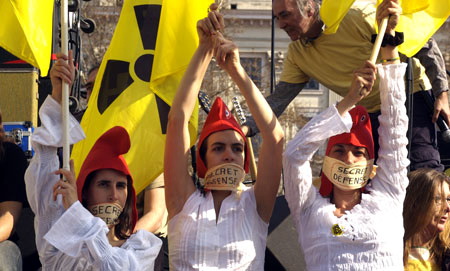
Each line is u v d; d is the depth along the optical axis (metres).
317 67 6.21
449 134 6.32
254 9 35.06
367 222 4.89
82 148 5.79
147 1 6.00
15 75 6.95
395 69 5.11
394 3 5.06
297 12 5.99
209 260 4.68
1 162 5.24
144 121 5.71
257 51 35.22
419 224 5.47
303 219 4.99
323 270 4.83
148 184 5.58
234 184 4.80
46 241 4.46
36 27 4.84
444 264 5.49
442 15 5.68
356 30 6.03
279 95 6.41
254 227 4.82
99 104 5.84
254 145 13.84
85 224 4.33
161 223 5.57
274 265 5.91
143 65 5.87
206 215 4.75
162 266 5.58
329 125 4.89
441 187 5.48
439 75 6.25
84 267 4.39
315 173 22.56
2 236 5.06
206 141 4.89
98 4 23.80
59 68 4.62
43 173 4.54
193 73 4.88
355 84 4.93
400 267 4.93
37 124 7.13
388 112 5.09
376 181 5.09
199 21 4.87
